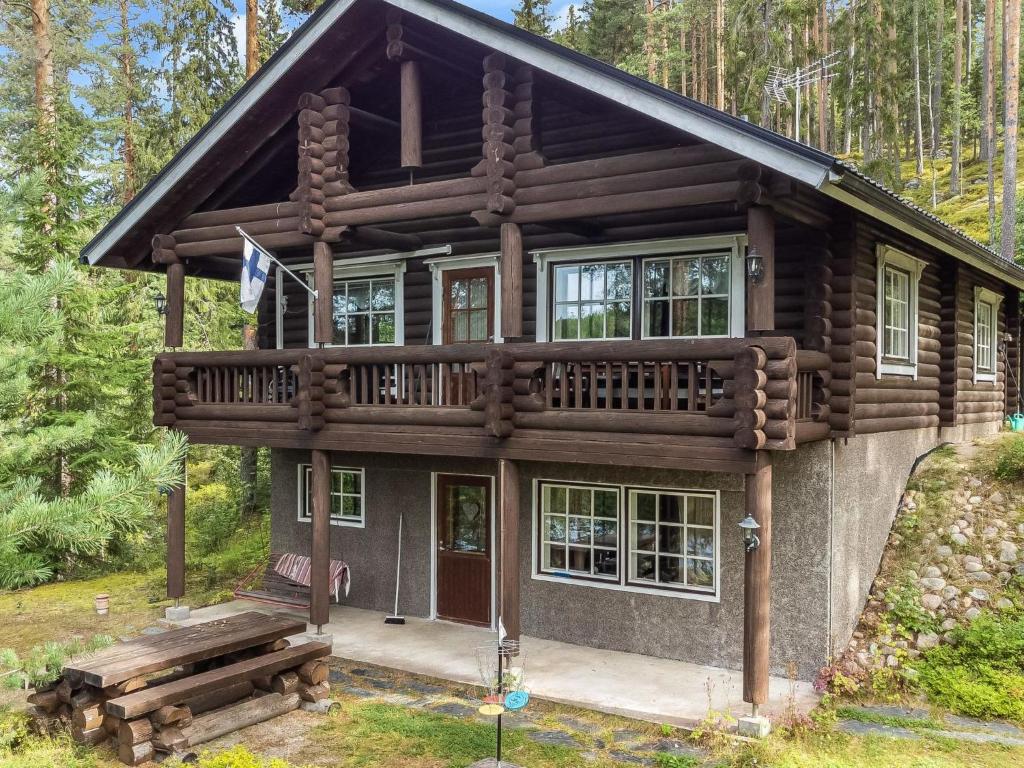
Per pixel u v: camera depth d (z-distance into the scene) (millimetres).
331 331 9930
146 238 11375
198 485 20812
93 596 12453
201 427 10836
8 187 5699
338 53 9625
